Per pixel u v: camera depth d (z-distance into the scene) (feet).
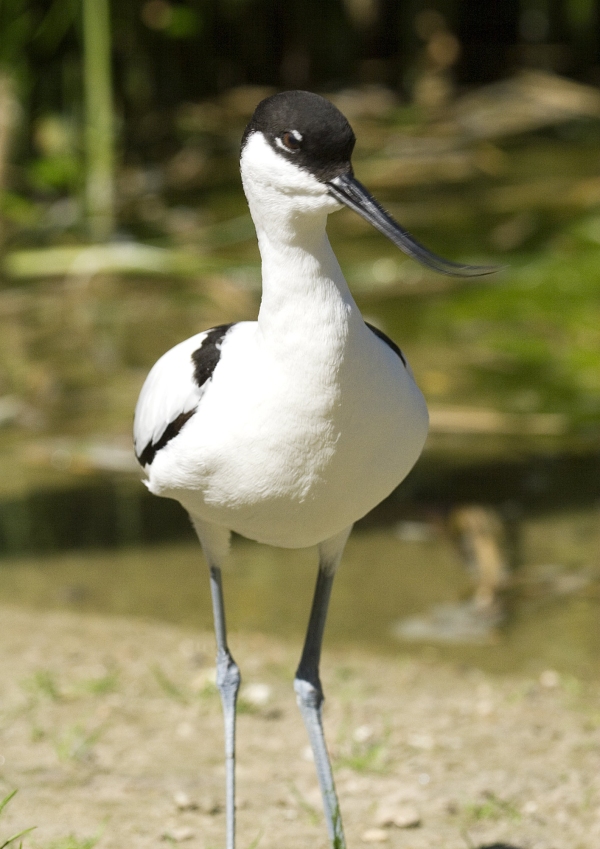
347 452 15.31
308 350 14.76
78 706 22.63
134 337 42.32
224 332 17.07
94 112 52.85
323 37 70.64
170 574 28.73
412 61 71.92
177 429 16.65
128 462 34.01
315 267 14.75
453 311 43.62
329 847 18.25
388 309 44.06
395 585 28.14
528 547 29.43
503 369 39.11
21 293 46.80
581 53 73.41
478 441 35.06
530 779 20.13
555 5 73.72
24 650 24.71
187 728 22.12
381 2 72.02
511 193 55.36
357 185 14.60
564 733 21.77
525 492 32.19
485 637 26.02
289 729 22.29
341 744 21.53
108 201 53.26
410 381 16.26
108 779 20.11
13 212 51.96
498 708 22.79
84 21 53.26
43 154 55.98
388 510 31.55
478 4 74.54
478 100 68.90
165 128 62.90
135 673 24.07
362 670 24.47
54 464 33.96
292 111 14.57
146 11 59.93
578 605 27.25
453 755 21.03
